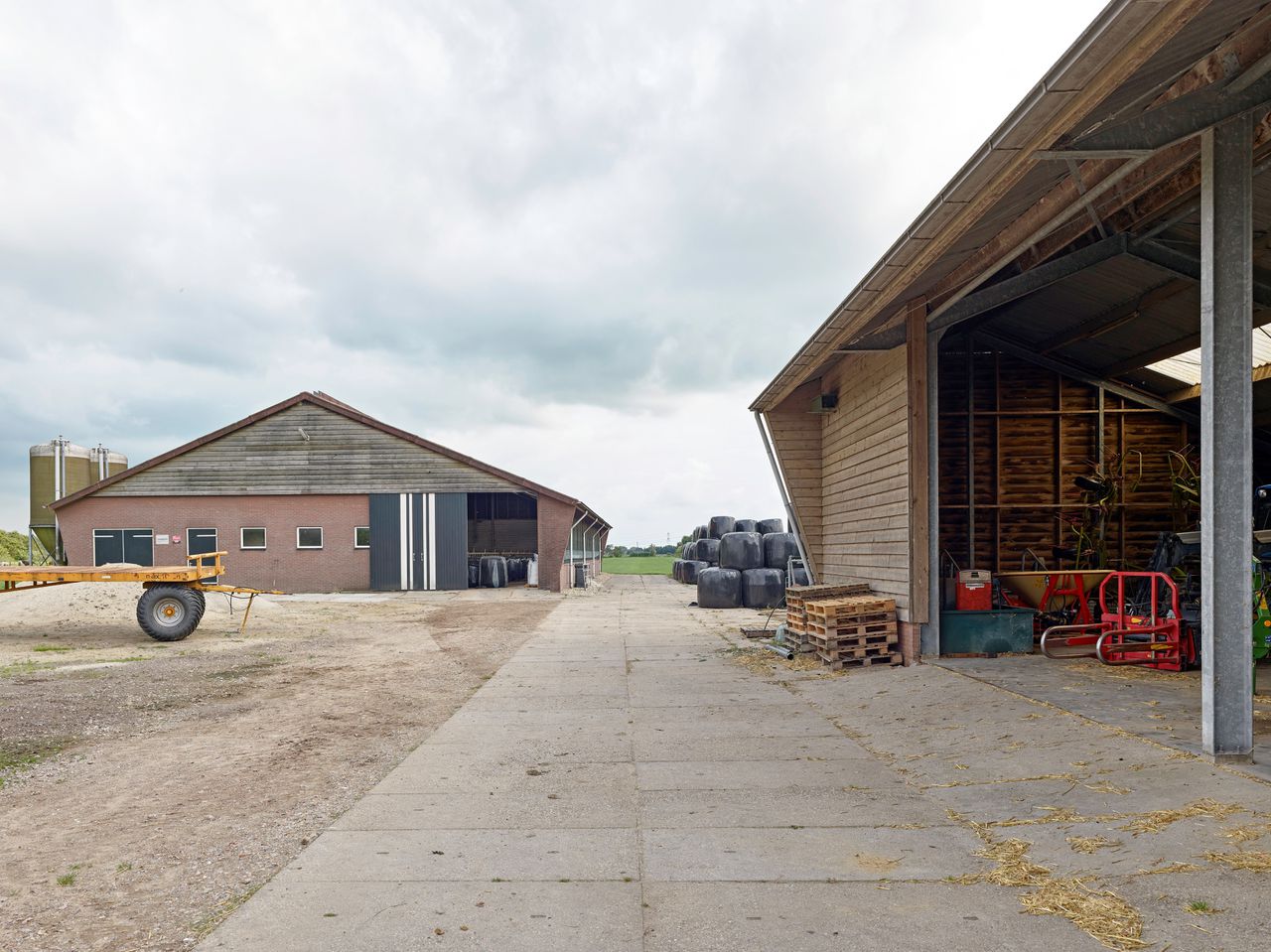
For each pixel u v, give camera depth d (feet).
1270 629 26.63
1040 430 38.55
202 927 11.07
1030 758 17.98
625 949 10.16
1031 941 10.08
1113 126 16.72
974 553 38.22
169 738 23.16
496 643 44.96
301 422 90.58
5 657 40.14
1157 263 25.75
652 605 73.26
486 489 89.45
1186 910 10.57
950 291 28.12
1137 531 38.19
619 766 19.39
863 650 32.09
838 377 41.27
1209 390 16.47
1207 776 15.25
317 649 43.24
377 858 13.51
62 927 11.15
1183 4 12.27
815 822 15.08
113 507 89.71
